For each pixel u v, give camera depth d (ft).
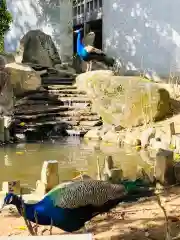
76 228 16.81
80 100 51.85
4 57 53.78
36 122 47.09
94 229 18.62
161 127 41.86
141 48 60.39
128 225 19.01
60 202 16.26
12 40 72.84
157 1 57.77
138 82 46.96
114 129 45.27
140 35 60.44
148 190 21.66
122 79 48.19
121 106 46.47
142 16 59.98
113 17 64.49
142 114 45.19
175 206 21.35
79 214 16.47
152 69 58.80
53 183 22.97
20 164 32.99
